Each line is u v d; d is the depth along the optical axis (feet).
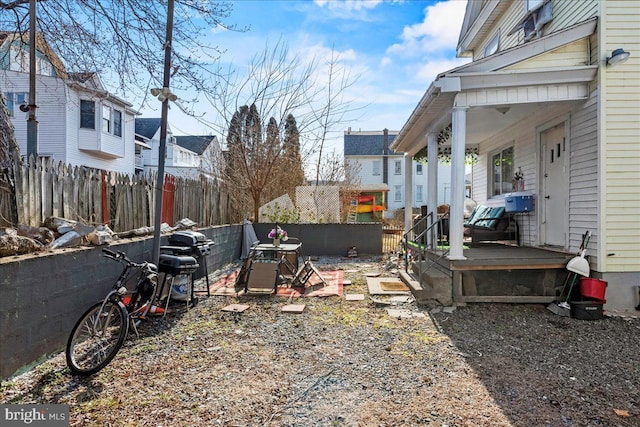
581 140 19.13
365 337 14.24
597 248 17.90
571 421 8.51
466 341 13.87
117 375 10.68
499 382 10.53
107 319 11.71
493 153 31.58
